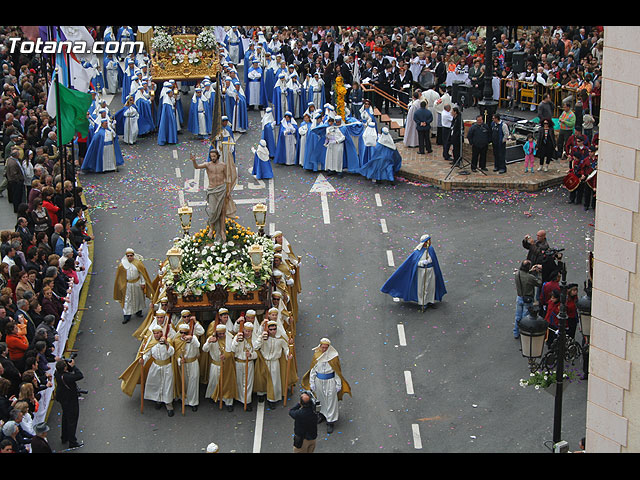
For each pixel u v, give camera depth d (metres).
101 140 48.53
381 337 34.00
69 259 35.06
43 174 39.88
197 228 42.69
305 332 34.31
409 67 62.19
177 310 31.48
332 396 28.56
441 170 47.94
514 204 44.62
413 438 28.36
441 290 35.62
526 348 26.89
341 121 48.12
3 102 48.31
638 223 17.17
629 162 17.06
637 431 18.22
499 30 65.56
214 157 32.25
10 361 27.77
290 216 43.72
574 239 40.91
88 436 28.80
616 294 17.88
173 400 30.38
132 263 34.84
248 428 29.16
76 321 35.16
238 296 31.64
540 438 28.20
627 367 18.03
